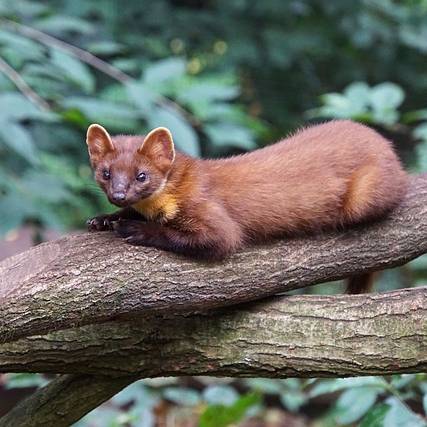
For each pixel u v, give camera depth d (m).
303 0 24.50
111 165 9.03
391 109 13.62
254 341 8.98
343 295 9.14
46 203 15.28
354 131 9.85
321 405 18.44
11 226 14.50
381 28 24.06
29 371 9.16
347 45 24.84
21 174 16.95
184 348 9.10
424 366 8.62
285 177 9.36
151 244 8.60
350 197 9.45
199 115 13.92
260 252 9.15
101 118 13.53
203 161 9.44
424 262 15.58
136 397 12.51
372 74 25.16
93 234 8.67
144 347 9.15
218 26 24.03
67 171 17.34
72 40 21.00
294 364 8.86
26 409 9.59
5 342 8.25
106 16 22.12
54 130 19.31
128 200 8.80
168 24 23.52
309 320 8.94
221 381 15.85
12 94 13.04
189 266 8.69
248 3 24.20
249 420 18.77
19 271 8.22
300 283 9.28
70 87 16.72
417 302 8.75
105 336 9.12
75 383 9.46
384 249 9.52
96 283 8.27
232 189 9.19
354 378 10.29
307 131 10.00
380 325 8.73
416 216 9.64
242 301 9.05
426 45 23.81
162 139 9.00
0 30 13.46
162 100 13.52
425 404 10.05
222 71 23.19
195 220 8.78
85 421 12.55
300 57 24.70
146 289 8.47
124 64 14.32
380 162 9.59
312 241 9.41
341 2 23.83
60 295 8.15
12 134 12.83
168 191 8.92
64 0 21.44
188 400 13.23
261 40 24.17
